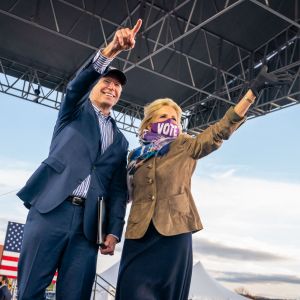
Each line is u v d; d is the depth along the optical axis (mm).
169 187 2186
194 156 2199
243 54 12859
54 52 13641
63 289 2018
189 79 14414
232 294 12203
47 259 2010
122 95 16031
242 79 12406
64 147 2156
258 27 11594
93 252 2123
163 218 2129
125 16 11391
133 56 12930
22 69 14828
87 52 13328
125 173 2355
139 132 2479
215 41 12367
